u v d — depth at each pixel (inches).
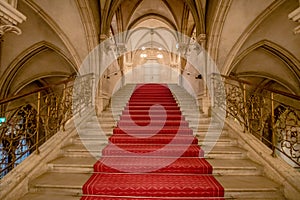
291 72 336.5
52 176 135.0
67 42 265.4
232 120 207.6
